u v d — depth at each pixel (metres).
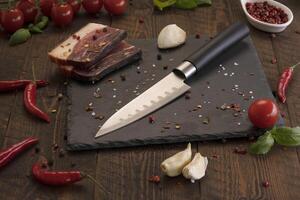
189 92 0.75
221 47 0.79
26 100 0.74
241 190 0.64
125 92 0.76
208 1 0.94
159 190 0.64
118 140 0.69
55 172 0.64
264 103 0.69
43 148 0.69
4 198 0.64
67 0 0.91
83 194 0.64
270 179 0.65
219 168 0.67
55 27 0.90
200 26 0.90
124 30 0.84
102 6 0.93
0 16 0.89
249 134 0.70
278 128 0.68
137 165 0.67
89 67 0.77
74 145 0.68
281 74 0.80
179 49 0.83
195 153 0.68
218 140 0.70
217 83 0.77
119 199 0.63
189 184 0.65
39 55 0.84
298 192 0.64
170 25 0.84
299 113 0.74
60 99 0.76
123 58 0.79
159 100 0.74
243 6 0.91
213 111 0.73
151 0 0.96
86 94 0.76
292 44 0.86
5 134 0.71
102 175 0.66
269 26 0.87
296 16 0.92
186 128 0.70
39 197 0.64
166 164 0.65
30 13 0.90
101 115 0.72
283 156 0.68
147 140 0.69
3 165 0.67
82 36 0.81
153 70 0.79
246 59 0.81
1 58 0.83
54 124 0.72
